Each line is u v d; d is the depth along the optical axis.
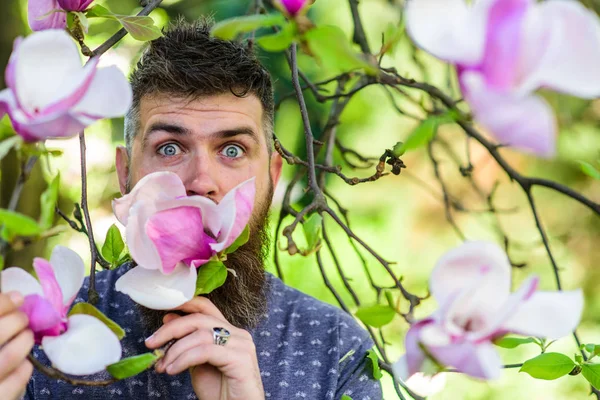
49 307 0.95
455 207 2.26
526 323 0.83
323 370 1.78
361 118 4.11
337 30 0.83
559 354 1.29
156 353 1.07
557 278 1.55
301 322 1.84
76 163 3.14
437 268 0.82
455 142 4.29
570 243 4.42
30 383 1.71
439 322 0.82
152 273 1.08
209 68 1.58
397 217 4.57
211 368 1.40
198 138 1.58
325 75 3.24
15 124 0.85
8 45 2.70
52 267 1.00
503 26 0.75
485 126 0.75
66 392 1.70
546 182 1.44
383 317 0.96
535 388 4.01
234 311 1.63
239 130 1.60
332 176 3.99
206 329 1.36
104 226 3.20
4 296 0.94
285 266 3.92
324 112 3.34
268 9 2.23
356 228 4.50
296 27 0.84
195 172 1.58
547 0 0.76
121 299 1.80
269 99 1.73
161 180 1.08
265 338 1.80
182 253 1.06
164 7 2.79
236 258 1.62
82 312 1.01
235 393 1.36
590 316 4.28
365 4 3.70
